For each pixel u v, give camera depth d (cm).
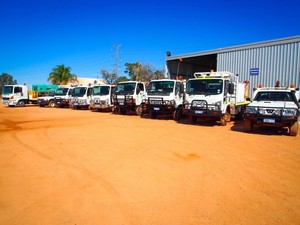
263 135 929
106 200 391
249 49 1747
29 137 884
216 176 496
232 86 1151
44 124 1225
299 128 1145
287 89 1071
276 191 428
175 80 1382
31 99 2784
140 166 555
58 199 396
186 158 618
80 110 2175
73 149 703
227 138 866
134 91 1611
